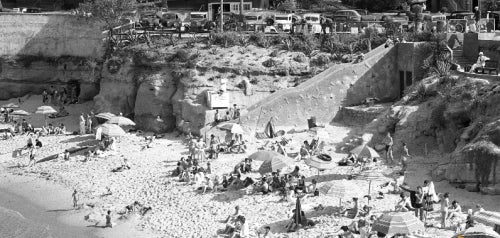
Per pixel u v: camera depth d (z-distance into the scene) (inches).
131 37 2657.5
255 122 2234.3
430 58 2222.0
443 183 1737.2
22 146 2409.0
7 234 1672.0
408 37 2372.0
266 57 2459.4
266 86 2384.4
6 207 1867.6
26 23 2999.5
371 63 2314.2
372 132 2036.2
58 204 1881.2
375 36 2481.5
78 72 2903.5
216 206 1731.1
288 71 2412.6
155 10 3235.7
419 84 2114.9
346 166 1894.7
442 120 1914.4
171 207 1764.3
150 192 1881.2
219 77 2388.0
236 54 2471.7
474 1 2977.4
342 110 2285.9
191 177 1905.8
